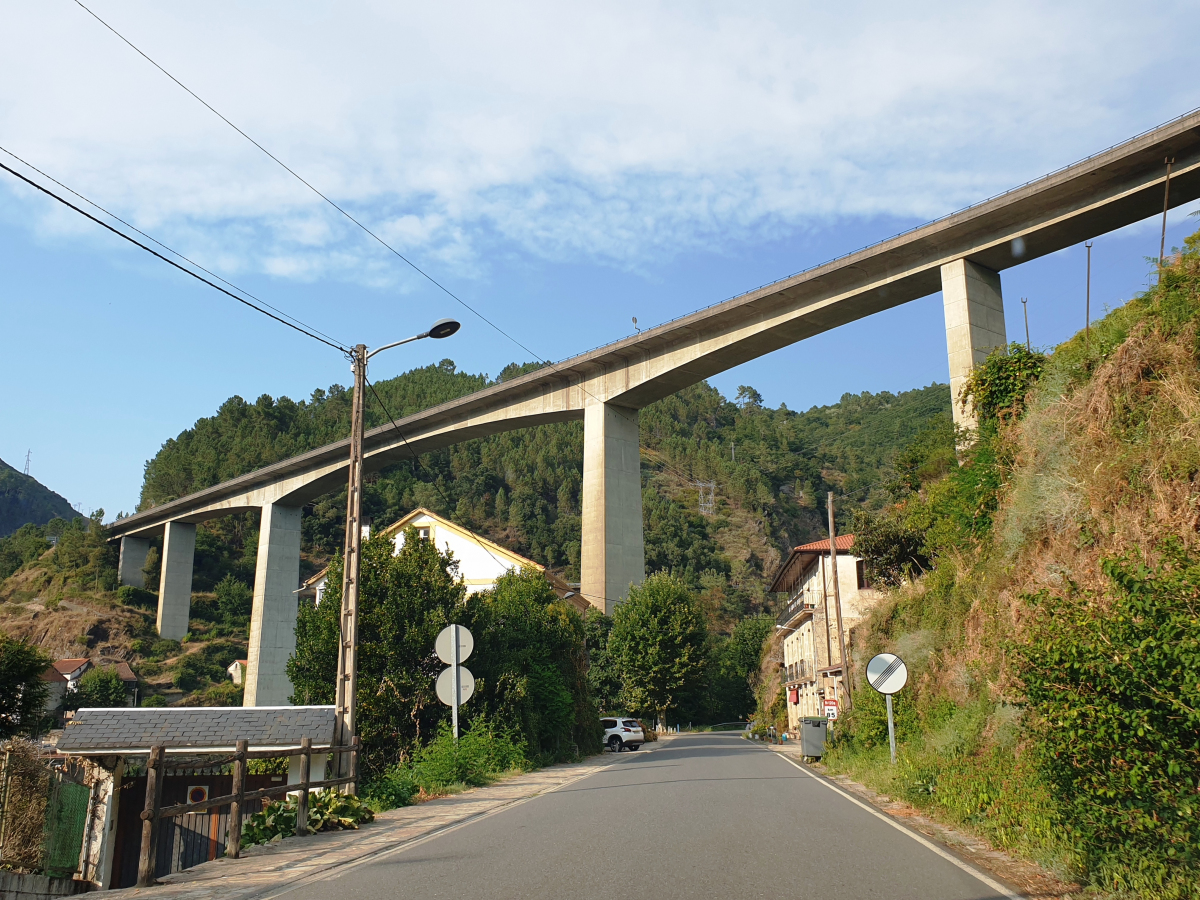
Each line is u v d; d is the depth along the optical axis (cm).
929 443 3078
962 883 692
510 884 698
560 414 6406
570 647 3080
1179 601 627
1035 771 875
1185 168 3409
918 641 1909
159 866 1438
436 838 998
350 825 1141
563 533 14862
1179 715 605
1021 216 3888
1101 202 3641
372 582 2102
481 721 2139
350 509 1501
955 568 1867
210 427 15838
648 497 16525
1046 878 713
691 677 5819
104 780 1438
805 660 4756
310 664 2070
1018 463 1596
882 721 1911
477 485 15650
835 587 2791
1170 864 621
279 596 8188
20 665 1919
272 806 1112
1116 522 1081
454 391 18312
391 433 7344
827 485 19462
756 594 14912
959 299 4069
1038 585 1223
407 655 2066
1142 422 1174
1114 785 649
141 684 8906
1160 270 1355
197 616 10862
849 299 4631
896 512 3014
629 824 1058
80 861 1405
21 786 1305
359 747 1375
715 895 646
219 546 12319
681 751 3506
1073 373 1471
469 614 2216
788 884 686
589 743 3256
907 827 1027
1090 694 654
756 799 1356
